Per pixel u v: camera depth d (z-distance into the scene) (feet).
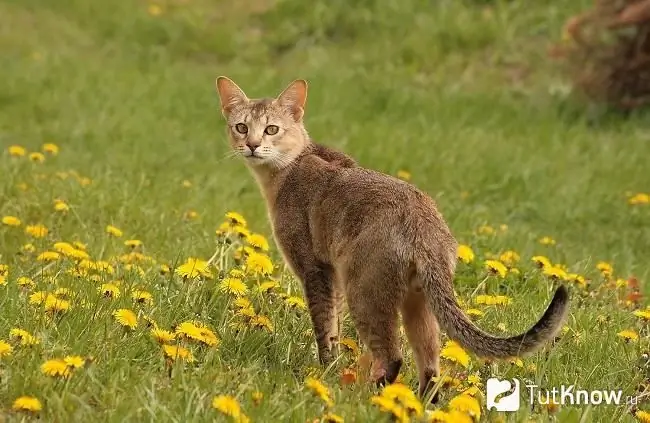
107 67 78.13
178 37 86.02
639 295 34.60
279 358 27.61
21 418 21.76
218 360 25.63
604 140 62.95
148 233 39.81
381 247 25.59
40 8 91.81
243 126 31.81
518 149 59.16
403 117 67.15
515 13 82.28
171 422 21.95
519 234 45.24
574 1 81.41
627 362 29.01
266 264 29.48
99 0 93.45
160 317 28.12
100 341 25.72
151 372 24.52
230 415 21.50
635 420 25.17
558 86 72.43
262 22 88.79
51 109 65.46
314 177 29.81
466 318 24.02
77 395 22.71
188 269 29.81
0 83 69.77
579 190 53.36
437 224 25.76
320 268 29.12
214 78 75.82
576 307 33.01
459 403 22.90
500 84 74.90
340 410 22.94
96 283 29.58
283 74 77.36
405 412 22.03
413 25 83.25
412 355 28.07
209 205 45.24
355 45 82.89
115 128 61.52
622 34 68.28
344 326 30.91
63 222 39.88
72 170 49.11
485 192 53.26
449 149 58.54
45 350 24.71
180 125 63.36
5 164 48.52
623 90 68.80
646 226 49.90
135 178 49.80
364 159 55.83
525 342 22.68
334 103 68.13
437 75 76.79
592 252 44.73
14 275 31.14
